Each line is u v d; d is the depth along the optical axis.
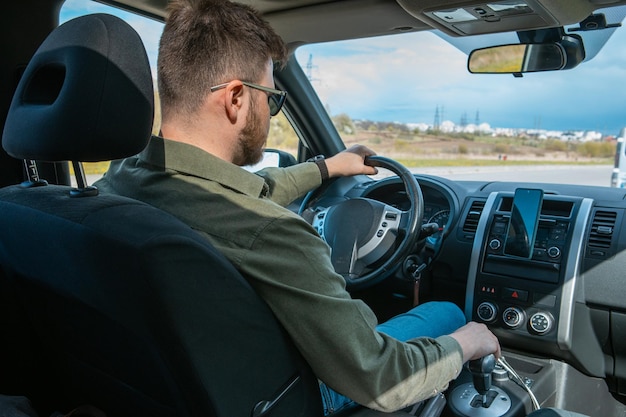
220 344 0.87
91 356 1.09
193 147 1.03
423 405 1.41
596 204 2.01
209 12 1.04
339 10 2.05
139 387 1.02
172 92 1.05
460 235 2.20
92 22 0.89
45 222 0.90
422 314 1.57
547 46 1.95
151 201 1.03
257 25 1.08
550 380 1.95
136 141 0.91
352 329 0.99
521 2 1.60
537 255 1.98
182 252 0.78
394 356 1.06
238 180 1.02
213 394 0.88
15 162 1.80
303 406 1.08
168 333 0.80
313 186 1.73
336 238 1.85
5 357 1.31
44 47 0.95
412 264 1.87
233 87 1.03
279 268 0.95
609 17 1.80
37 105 0.95
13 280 1.12
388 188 2.48
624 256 1.89
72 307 1.00
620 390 2.14
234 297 0.88
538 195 2.00
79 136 0.86
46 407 1.38
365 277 1.78
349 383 1.01
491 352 1.34
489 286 2.06
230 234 0.96
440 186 2.33
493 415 1.66
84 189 0.98
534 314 1.97
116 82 0.88
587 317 1.96
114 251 0.77
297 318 0.96
